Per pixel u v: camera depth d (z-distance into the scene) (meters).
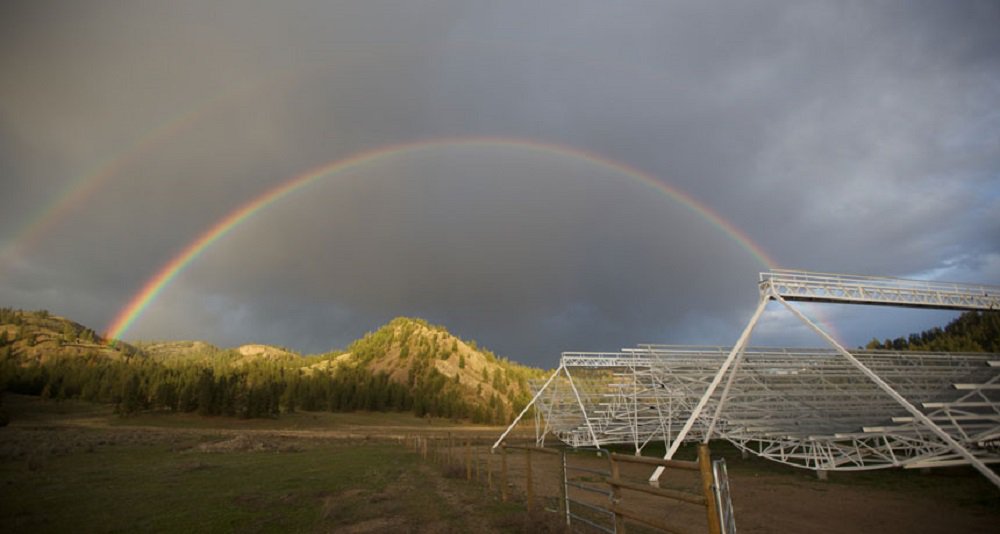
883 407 33.88
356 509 15.52
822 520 16.78
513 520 12.90
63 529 13.16
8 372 138.00
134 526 13.55
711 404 33.81
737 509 18.81
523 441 68.62
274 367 195.50
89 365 170.50
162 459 33.75
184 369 172.50
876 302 28.45
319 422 115.38
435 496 17.72
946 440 19.94
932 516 17.27
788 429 31.23
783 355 34.03
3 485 20.55
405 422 133.50
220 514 15.12
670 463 6.86
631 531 13.20
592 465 33.75
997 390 28.12
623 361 40.16
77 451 37.75
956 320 96.00
